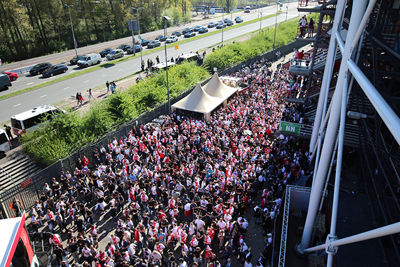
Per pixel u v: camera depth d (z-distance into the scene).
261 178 20.42
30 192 20.84
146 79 37.66
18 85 42.34
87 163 23.81
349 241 9.40
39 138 25.67
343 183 17.42
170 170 20.86
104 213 19.70
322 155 13.52
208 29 85.00
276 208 17.20
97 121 27.47
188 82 40.16
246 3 153.25
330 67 16.25
